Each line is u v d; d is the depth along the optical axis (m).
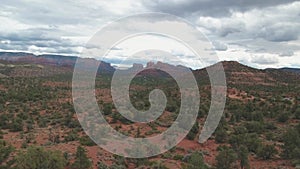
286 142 44.56
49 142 46.06
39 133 53.62
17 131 56.66
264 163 41.81
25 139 49.03
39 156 31.12
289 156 43.25
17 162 31.64
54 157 31.55
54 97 92.81
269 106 76.31
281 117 65.62
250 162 42.22
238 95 92.00
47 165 30.92
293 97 93.38
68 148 41.31
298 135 46.62
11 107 76.69
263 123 61.06
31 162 30.56
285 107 75.88
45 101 86.06
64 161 32.44
